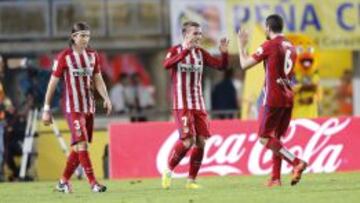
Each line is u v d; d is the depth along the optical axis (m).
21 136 41.75
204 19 49.12
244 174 38.97
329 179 34.44
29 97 41.41
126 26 58.31
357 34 50.03
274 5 49.34
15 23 55.84
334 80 60.41
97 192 31.05
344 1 49.88
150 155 39.22
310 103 42.62
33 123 41.19
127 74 61.41
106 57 60.31
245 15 49.25
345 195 27.42
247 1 49.25
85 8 57.34
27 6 56.16
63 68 30.50
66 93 30.64
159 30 58.50
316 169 39.22
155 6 58.50
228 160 39.03
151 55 61.84
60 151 42.25
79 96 30.56
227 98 49.03
